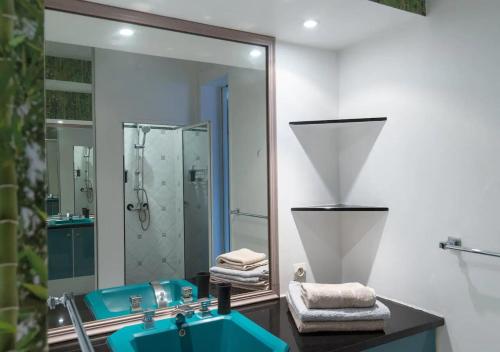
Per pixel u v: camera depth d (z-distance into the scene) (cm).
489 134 132
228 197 163
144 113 145
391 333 134
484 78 134
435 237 150
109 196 138
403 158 162
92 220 135
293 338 131
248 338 132
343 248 190
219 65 160
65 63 131
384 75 169
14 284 45
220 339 142
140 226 145
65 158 131
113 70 139
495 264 132
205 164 158
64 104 130
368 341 128
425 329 142
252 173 167
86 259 133
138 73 144
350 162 186
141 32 144
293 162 177
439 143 148
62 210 130
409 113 159
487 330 134
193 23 151
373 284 176
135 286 142
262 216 170
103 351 120
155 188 148
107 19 137
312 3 138
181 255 152
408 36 159
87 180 134
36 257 46
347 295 136
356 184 183
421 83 154
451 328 146
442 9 146
